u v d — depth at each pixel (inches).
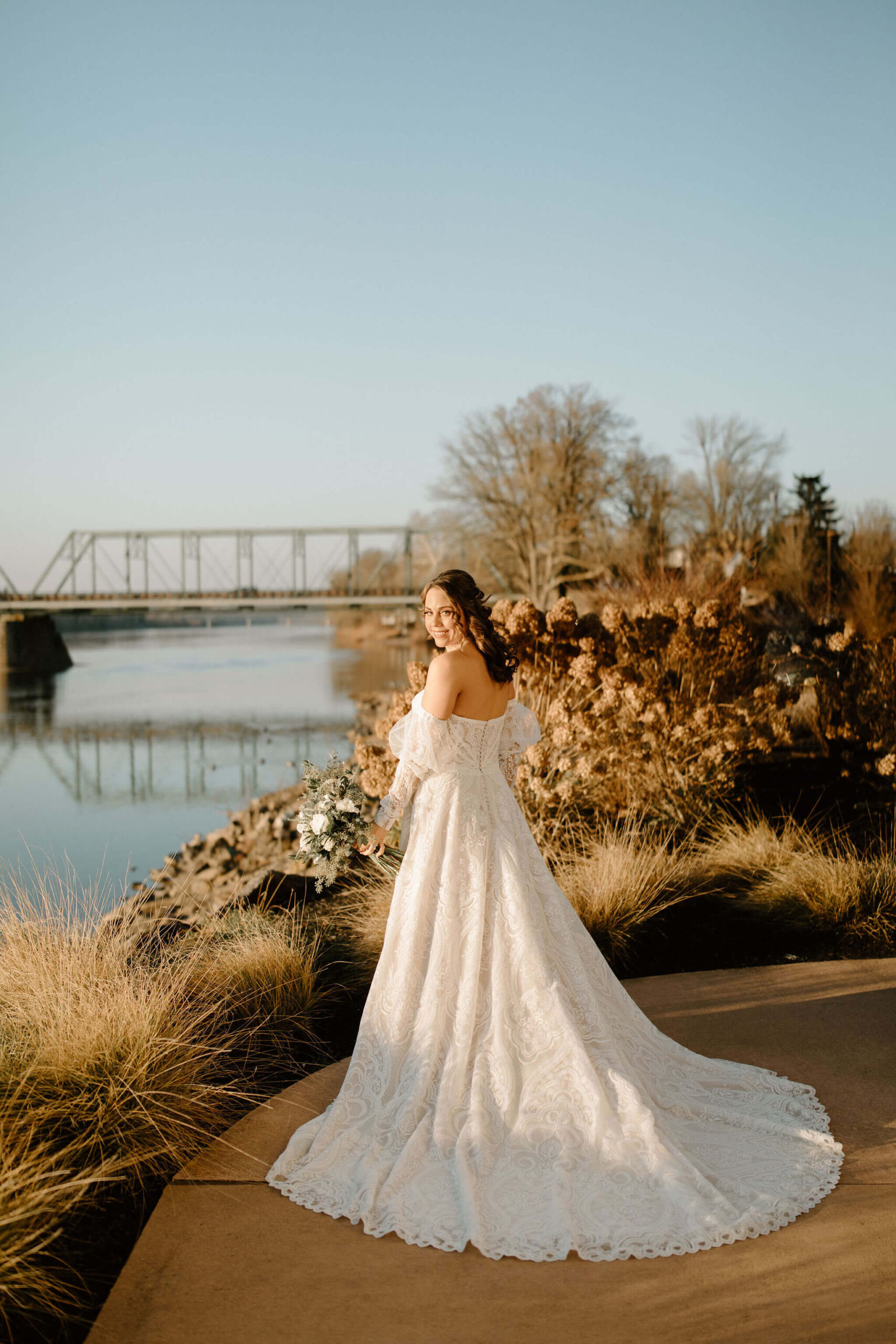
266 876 212.1
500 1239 84.2
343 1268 82.0
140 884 310.2
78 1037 107.8
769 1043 128.3
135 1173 96.7
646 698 243.8
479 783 109.7
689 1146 98.3
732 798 252.8
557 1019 100.9
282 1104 113.0
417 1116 99.1
